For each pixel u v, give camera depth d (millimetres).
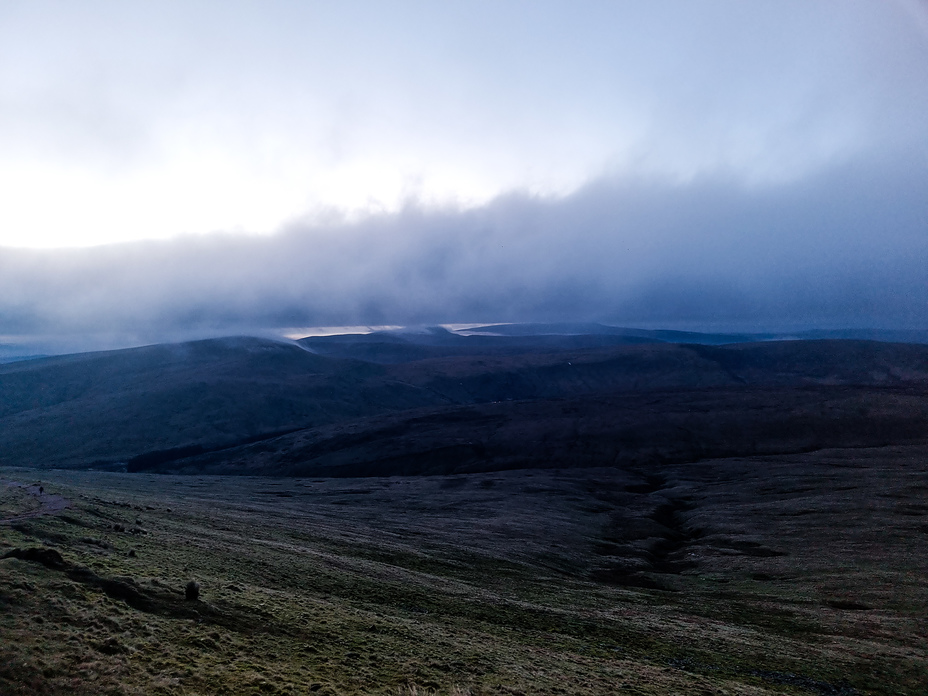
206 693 20484
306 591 37500
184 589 30547
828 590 55438
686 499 115062
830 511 88188
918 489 96375
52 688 18781
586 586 57312
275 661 24531
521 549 71000
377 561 53719
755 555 72250
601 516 102562
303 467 183375
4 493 54375
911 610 48531
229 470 186625
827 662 36500
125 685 19797
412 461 182875
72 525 42219
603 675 29906
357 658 26562
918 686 33500
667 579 65438
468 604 42375
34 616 23328
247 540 51000
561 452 180000
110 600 27016
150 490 107062
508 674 27344
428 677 25328
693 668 34312
